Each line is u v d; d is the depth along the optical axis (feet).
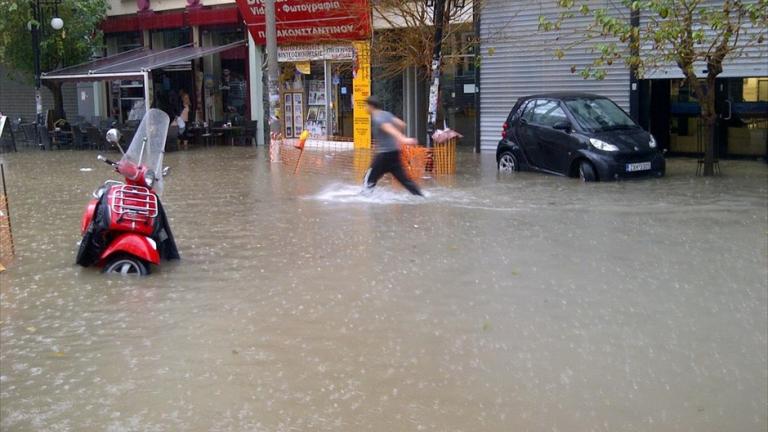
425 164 54.70
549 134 53.01
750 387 17.51
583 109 52.75
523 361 19.08
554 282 26.11
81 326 22.17
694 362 18.97
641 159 50.47
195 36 89.35
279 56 83.41
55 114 89.51
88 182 54.70
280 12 79.30
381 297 24.49
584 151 50.31
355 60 77.05
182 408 16.62
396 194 45.55
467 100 74.54
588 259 29.30
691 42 48.85
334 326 21.76
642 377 18.10
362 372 18.47
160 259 29.68
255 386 17.72
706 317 22.31
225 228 36.09
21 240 34.35
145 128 28.53
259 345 20.34
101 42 93.04
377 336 20.90
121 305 24.09
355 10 71.82
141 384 17.92
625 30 49.14
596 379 17.98
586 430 15.52
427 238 33.30
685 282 26.03
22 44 86.74
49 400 17.15
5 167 65.46
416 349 19.93
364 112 77.36
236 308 23.57
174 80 91.91
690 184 48.29
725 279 26.35
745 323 21.76
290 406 16.65
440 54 57.88
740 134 60.13
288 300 24.31
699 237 32.99
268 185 50.78
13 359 19.67
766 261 28.76
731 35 49.52
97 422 15.99
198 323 22.20
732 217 37.40
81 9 86.89
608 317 22.36
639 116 61.72
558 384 17.72
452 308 23.29
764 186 47.09
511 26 67.10
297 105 84.23
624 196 43.98
